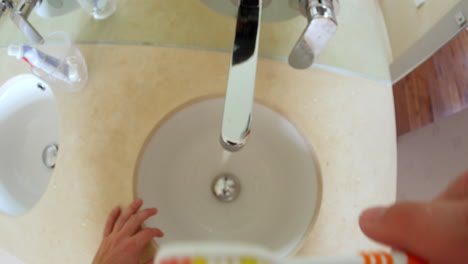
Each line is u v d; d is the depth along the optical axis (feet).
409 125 2.59
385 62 2.00
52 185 1.79
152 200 1.86
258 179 2.13
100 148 1.83
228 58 1.98
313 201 1.77
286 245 1.73
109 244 1.55
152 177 1.91
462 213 0.59
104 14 2.07
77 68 1.97
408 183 2.23
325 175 1.78
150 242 1.69
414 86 2.71
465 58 2.97
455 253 0.58
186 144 2.14
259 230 1.98
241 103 1.20
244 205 2.08
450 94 2.81
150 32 2.03
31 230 1.74
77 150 1.83
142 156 1.83
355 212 1.72
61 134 1.87
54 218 1.74
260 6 1.44
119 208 1.71
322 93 1.92
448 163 1.93
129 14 2.08
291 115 1.88
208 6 2.03
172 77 1.94
